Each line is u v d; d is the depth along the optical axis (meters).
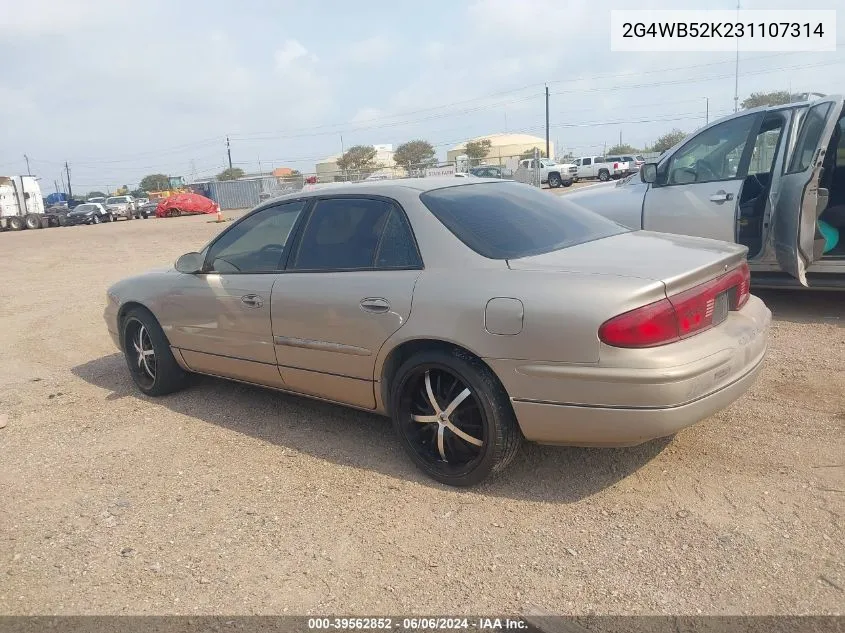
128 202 49.38
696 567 2.93
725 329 3.44
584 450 4.02
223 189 54.00
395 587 2.94
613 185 7.98
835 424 4.15
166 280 5.14
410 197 3.96
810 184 5.93
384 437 4.43
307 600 2.89
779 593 2.74
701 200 6.86
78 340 7.87
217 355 4.85
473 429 3.58
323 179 45.47
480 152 74.00
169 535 3.44
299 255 4.31
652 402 3.09
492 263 3.53
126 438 4.70
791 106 6.52
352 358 3.97
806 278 6.65
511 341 3.30
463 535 3.28
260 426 4.75
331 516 3.53
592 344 3.12
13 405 5.57
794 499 3.38
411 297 3.65
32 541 3.46
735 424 4.24
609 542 3.15
